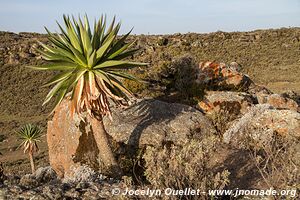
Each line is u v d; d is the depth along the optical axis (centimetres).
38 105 6059
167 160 547
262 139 696
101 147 854
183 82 1281
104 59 825
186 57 1384
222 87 1300
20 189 575
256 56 5891
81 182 626
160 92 1263
